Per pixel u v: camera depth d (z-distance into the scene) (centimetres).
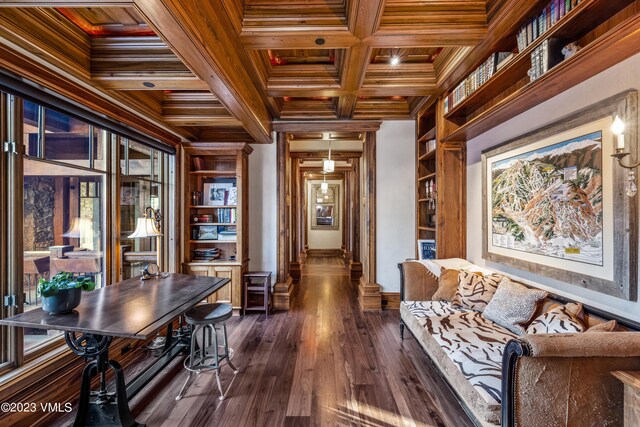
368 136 446
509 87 253
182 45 183
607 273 172
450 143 348
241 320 395
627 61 160
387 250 447
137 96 287
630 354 140
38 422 198
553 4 179
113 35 228
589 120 181
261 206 459
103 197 287
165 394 234
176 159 400
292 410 215
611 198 170
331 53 301
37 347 212
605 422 142
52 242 236
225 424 201
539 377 141
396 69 319
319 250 1053
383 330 361
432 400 226
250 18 223
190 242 428
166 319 191
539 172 226
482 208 307
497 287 269
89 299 226
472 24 219
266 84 323
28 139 215
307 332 355
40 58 197
